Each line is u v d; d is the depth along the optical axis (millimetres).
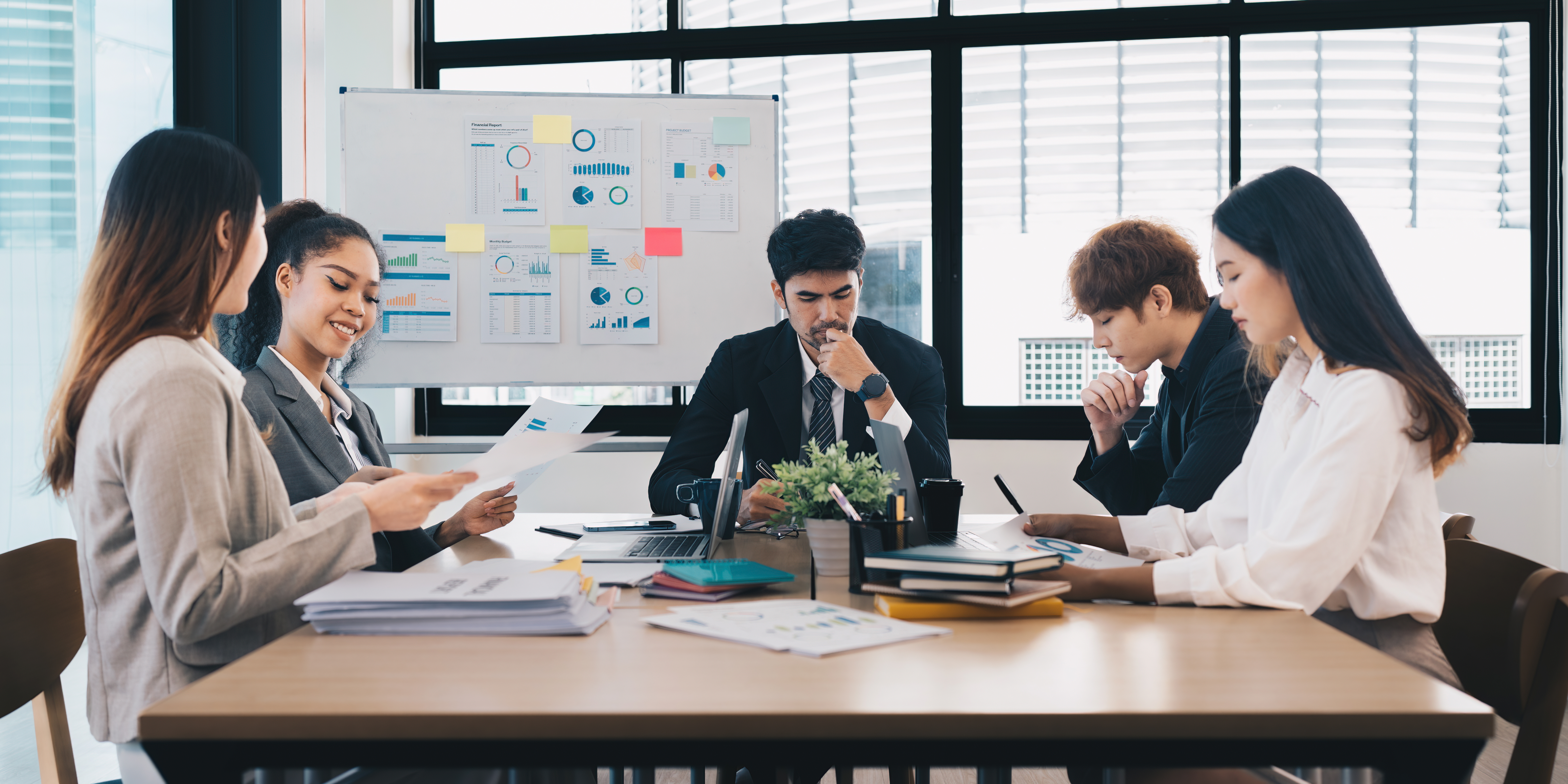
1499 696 1076
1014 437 3291
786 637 864
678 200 2928
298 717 661
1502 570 1094
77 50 2508
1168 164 3262
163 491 896
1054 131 3297
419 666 784
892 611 967
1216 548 1064
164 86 2795
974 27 3287
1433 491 1058
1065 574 1061
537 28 3516
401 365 2879
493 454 1158
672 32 3426
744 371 2123
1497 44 3121
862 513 1222
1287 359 1275
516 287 2898
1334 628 950
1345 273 1062
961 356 3344
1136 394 1747
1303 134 3193
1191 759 667
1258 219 1134
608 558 1324
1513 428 3084
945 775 2070
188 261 1010
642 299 2920
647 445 3002
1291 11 3141
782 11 3393
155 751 659
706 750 664
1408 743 667
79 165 2512
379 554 1508
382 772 976
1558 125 3039
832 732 664
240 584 903
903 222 3375
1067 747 666
